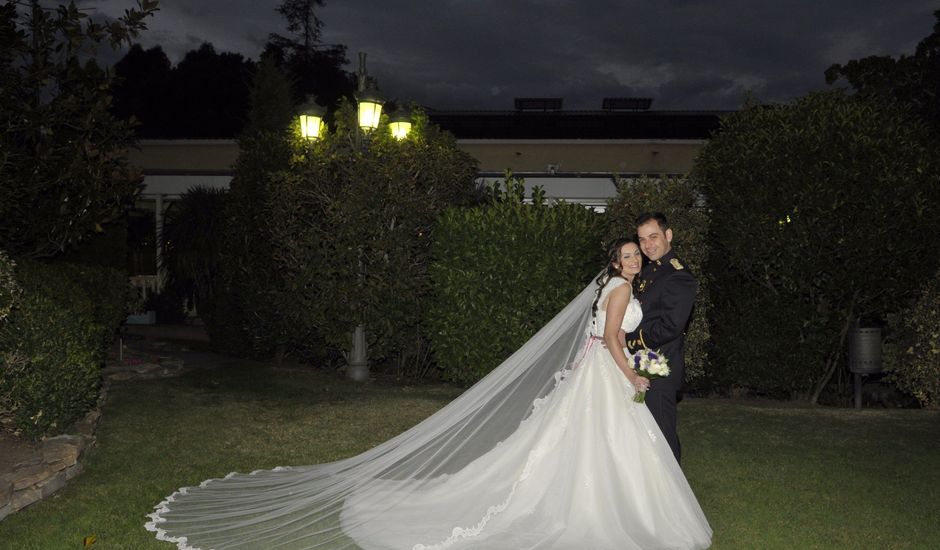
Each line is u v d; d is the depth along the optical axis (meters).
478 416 4.71
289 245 9.38
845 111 8.28
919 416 7.49
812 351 8.55
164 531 4.13
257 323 10.78
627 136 23.98
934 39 12.06
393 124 9.21
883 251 8.02
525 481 4.25
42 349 5.13
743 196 8.38
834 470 5.48
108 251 10.80
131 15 8.01
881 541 4.15
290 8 40.84
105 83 8.26
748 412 7.63
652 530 4.04
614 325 4.31
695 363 8.70
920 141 8.91
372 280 9.16
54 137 8.15
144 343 11.98
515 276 7.93
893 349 8.63
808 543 4.12
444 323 8.30
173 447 5.92
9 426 5.38
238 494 4.71
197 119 33.09
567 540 3.99
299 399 7.97
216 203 13.61
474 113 25.41
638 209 8.61
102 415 6.80
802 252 8.21
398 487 4.49
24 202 7.95
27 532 4.14
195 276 13.53
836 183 7.93
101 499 4.69
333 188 9.45
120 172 8.36
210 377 9.01
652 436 4.27
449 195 9.81
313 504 4.48
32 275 6.69
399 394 8.48
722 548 4.05
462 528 4.05
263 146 10.87
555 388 4.54
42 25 7.69
